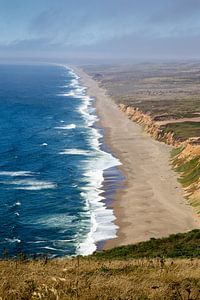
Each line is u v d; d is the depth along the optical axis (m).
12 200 68.75
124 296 11.95
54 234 55.88
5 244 52.31
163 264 17.47
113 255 33.22
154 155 102.75
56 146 112.44
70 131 134.62
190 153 90.12
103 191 74.62
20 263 18.23
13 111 176.12
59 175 84.44
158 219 61.38
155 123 134.00
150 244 37.72
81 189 75.50
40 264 18.58
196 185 74.12
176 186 78.00
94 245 52.28
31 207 65.94
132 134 130.38
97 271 16.78
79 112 176.88
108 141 120.06
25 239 54.09
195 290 12.55
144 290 12.71
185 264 19.59
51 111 178.75
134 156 102.00
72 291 12.17
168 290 12.68
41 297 11.24
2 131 132.88
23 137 123.81
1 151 105.00
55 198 70.31
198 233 39.91
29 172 86.25
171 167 91.19
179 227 58.28
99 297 11.75
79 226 58.62
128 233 56.03
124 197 71.44
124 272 16.77
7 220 60.22
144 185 78.62
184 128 123.62
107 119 159.12
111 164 94.19
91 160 97.62
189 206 67.19
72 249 51.06
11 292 11.84
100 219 61.34
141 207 66.50
